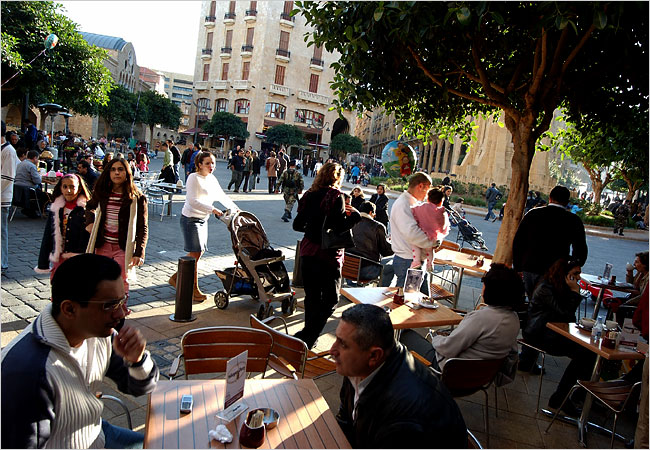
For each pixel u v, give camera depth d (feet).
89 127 182.09
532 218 17.19
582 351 13.75
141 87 268.82
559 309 14.32
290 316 19.10
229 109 187.62
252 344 10.43
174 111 211.41
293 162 42.55
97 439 6.88
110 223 14.66
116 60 214.48
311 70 188.65
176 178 48.44
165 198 37.68
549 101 19.63
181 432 6.81
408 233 17.57
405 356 7.08
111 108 160.76
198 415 7.29
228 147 183.11
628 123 22.93
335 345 6.95
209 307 18.99
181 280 16.89
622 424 13.80
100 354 6.72
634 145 27.40
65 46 74.64
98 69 81.20
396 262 18.47
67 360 5.94
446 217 17.83
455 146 142.82
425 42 19.52
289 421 7.39
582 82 20.45
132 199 14.67
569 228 16.66
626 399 11.57
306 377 11.43
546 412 13.75
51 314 5.93
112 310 5.98
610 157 30.48
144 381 6.84
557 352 14.19
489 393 14.67
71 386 5.93
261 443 6.70
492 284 11.50
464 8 12.94
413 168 25.98
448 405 6.68
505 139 103.86
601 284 20.71
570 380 13.83
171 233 32.58
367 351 6.69
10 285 18.53
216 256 27.94
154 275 22.47
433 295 18.69
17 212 33.53
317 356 11.62
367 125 298.15
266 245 19.21
